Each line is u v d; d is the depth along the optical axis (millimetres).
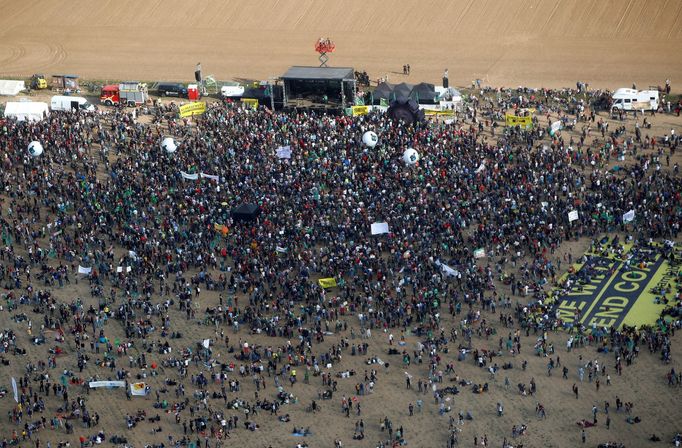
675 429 189125
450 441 187625
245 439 192125
